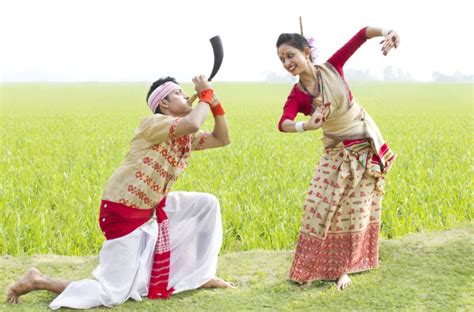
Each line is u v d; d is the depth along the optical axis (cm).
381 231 702
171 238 496
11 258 596
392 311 442
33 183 953
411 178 947
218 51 460
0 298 482
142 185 458
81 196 859
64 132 2031
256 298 481
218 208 506
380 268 528
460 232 613
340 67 480
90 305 457
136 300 472
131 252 464
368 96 5353
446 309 439
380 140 493
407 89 6638
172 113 477
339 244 504
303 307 460
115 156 1326
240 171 1095
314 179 501
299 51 468
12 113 3188
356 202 495
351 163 484
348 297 473
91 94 5944
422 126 2186
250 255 598
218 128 480
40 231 661
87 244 664
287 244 648
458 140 1633
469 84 7775
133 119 2714
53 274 554
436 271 511
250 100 4647
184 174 1012
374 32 472
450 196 802
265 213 735
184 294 489
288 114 483
